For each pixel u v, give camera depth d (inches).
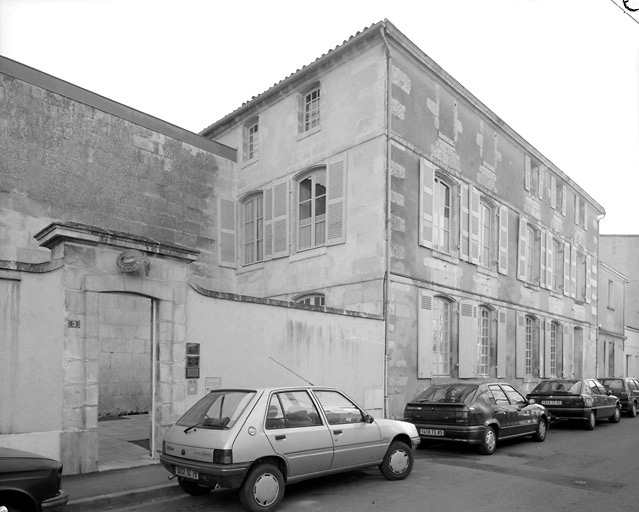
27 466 203.3
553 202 968.3
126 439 422.3
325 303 599.2
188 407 373.7
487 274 740.7
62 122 550.6
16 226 506.9
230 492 303.4
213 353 393.4
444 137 661.9
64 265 321.1
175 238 650.2
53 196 536.1
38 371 307.3
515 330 806.5
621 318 1333.7
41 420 306.2
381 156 563.2
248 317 419.8
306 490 310.0
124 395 575.5
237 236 725.3
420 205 603.8
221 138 780.0
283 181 666.8
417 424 440.1
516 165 843.4
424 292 600.1
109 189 585.6
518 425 472.1
